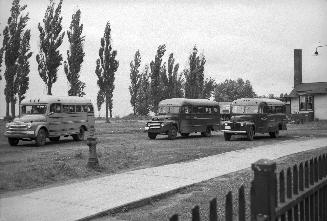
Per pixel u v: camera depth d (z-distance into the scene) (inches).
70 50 1824.6
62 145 884.6
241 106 1023.6
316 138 1032.2
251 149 730.8
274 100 1115.9
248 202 301.4
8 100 1844.2
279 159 563.8
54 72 1728.6
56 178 445.1
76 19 1830.7
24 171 450.3
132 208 314.2
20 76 1847.9
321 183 175.9
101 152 665.0
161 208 312.8
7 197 343.0
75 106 989.8
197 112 1146.0
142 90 2815.0
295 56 2139.5
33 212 286.4
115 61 2053.4
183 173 465.1
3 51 1827.0
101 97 2859.3
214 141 977.5
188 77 2363.4
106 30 2041.1
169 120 1052.5
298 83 2126.0
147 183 401.4
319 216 180.2
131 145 856.3
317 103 1968.5
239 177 423.8
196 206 103.9
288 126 1672.0
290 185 140.4
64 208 299.1
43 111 888.3
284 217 134.0
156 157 633.0
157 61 2381.9
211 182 404.5
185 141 984.9
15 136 855.1
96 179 434.3
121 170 513.0
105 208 296.4
